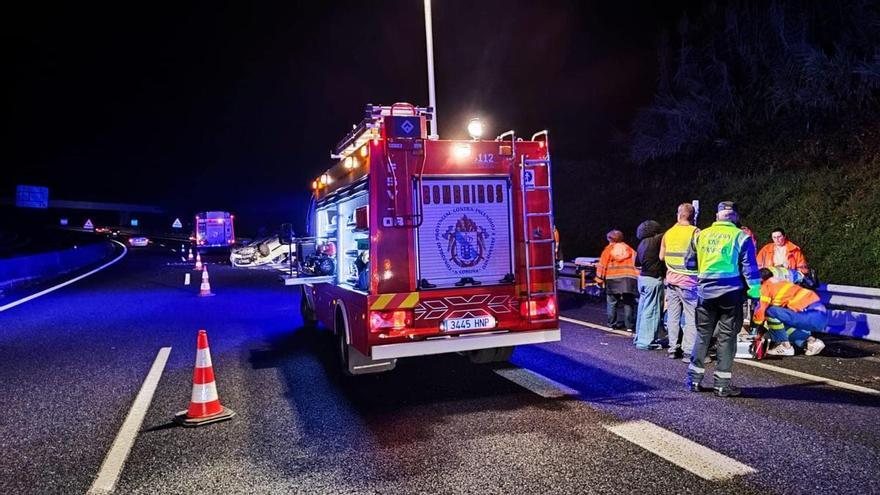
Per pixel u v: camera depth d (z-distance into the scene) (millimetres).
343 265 7152
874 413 5082
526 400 5754
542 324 6074
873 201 10953
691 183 16250
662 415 5180
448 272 5832
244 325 10750
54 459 4527
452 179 5891
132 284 19078
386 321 5633
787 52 15883
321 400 5941
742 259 5566
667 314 7496
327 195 8086
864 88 13828
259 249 27609
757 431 4707
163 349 8562
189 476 4176
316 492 3869
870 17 14523
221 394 6223
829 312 8398
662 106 19141
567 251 18250
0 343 9102
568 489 3795
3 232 69312
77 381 6797
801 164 13977
